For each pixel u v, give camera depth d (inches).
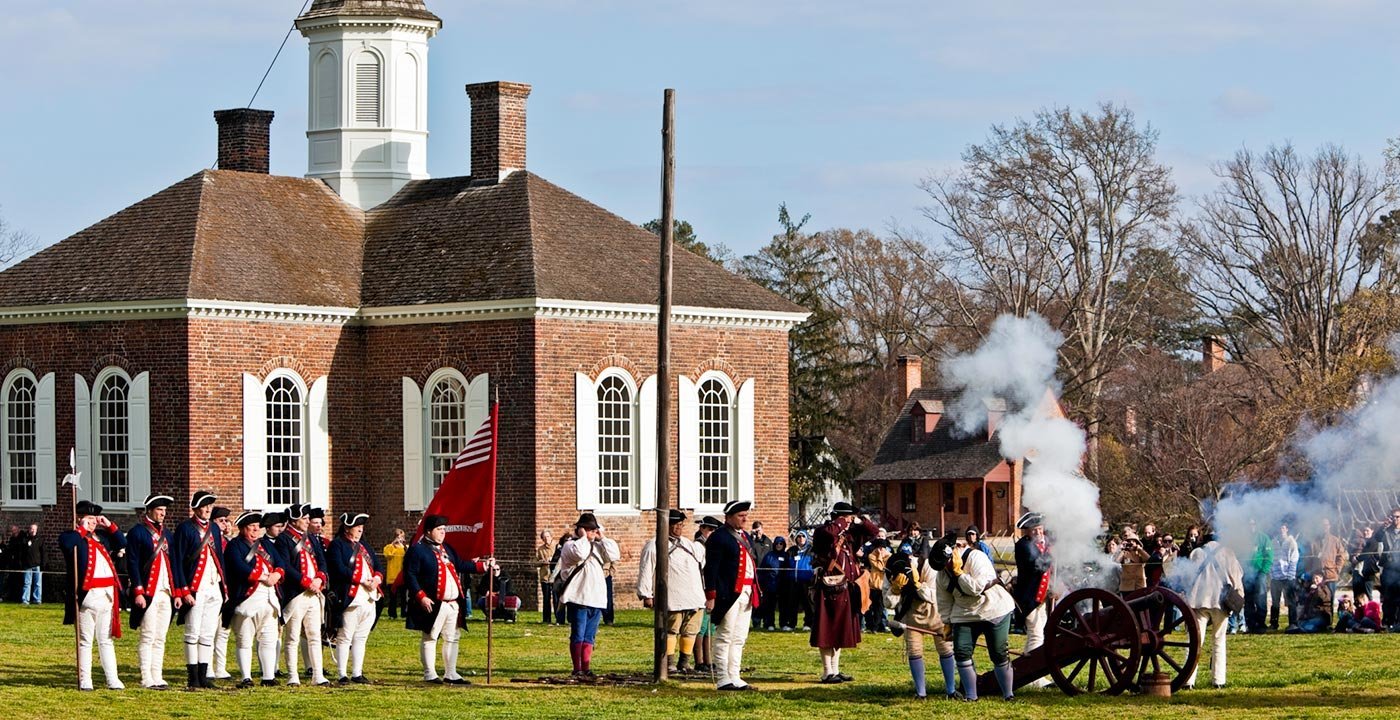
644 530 1918.1
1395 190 2615.7
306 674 1135.6
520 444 1859.0
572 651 1106.1
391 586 1664.6
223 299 1859.0
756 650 1358.3
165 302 1854.1
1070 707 937.5
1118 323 2915.8
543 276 1872.5
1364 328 2422.5
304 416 1920.5
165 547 1038.4
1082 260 2785.4
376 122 2138.3
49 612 1678.2
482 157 2063.2
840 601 1068.5
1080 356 2790.4
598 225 2017.7
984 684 994.7
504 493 1868.8
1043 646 991.6
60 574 1905.8
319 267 1974.7
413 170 2145.7
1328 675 1069.8
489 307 1872.5
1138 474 2305.6
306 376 1921.8
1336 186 2618.1
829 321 3253.0
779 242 3265.3
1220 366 2864.2
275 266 1939.0
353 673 1090.7
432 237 2010.3
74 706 959.0
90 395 1914.4
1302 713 912.3
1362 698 972.6
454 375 1903.3
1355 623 1414.9
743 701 977.5
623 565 1903.3
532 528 1851.6
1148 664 1106.1
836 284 3742.6
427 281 1940.2
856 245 3747.5
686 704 973.8
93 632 1023.0
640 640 1462.8
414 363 1929.1
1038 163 2783.0
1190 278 2731.3
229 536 1227.9
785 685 1085.1
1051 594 1095.6
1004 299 2842.0
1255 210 2662.4
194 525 1038.4
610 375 1905.8
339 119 2137.1
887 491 3444.9
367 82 2143.2
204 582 1036.5
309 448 1919.3
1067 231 2795.3
